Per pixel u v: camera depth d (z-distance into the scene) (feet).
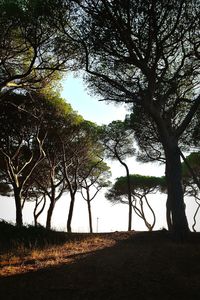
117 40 37.78
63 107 70.85
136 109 62.39
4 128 65.87
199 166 88.43
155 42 38.50
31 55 50.62
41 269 23.86
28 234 43.57
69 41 42.24
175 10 36.55
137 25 37.01
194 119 61.26
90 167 97.40
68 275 22.02
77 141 79.61
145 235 47.65
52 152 77.30
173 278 20.52
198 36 39.04
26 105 65.67
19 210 64.44
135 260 26.09
